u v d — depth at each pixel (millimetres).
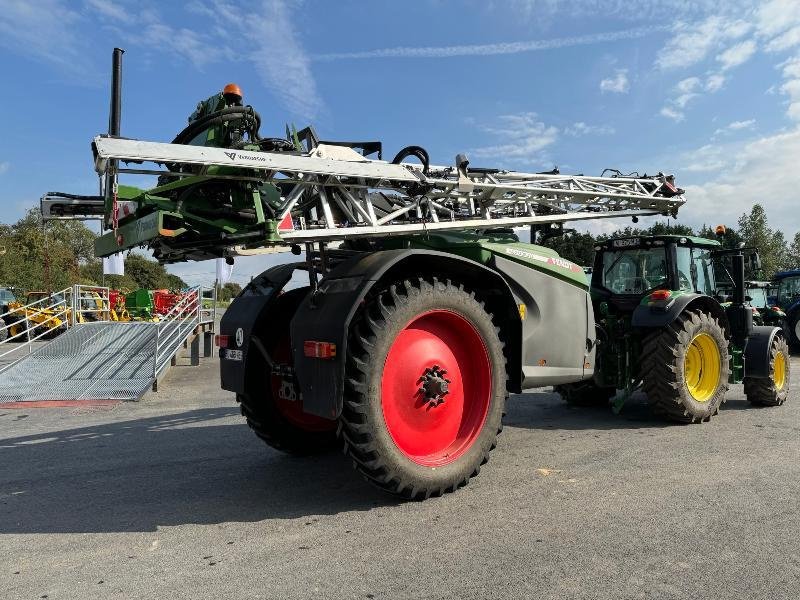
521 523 3123
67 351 9812
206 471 4383
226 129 4012
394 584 2453
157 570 2658
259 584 2488
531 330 4531
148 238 3633
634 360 6145
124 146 3273
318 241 4188
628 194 5996
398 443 3537
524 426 5734
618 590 2367
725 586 2396
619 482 3814
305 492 3811
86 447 5258
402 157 4523
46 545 3000
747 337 6609
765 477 3887
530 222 5332
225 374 4496
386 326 3387
